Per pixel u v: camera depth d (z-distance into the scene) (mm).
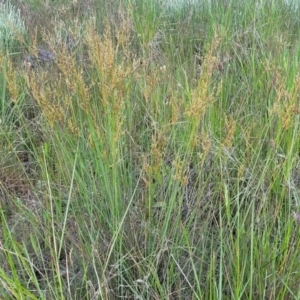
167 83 2676
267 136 2229
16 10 4551
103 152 1845
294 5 4203
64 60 1918
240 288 1498
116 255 1802
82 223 1909
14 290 1483
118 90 1854
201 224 1878
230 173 2143
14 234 1967
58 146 2150
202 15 4164
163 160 2033
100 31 3709
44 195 2023
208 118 2344
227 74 2826
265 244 1625
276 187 1943
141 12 4117
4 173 2369
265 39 3359
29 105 2949
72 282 1773
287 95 1905
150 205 1809
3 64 2111
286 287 1490
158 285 1580
